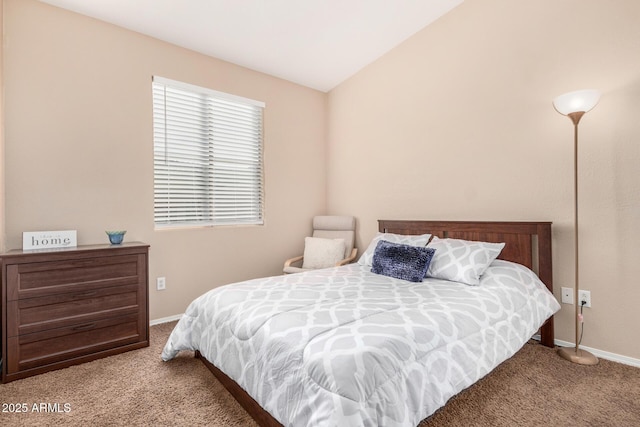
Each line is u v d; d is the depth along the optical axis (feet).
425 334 4.50
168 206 9.80
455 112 9.50
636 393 5.60
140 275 7.72
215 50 10.25
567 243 7.50
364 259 9.57
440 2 9.18
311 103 13.38
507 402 5.36
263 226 11.83
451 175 9.62
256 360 4.60
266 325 4.78
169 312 9.64
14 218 7.31
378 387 3.57
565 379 6.07
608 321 6.95
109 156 8.61
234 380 5.09
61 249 7.04
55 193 7.83
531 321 6.41
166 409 5.23
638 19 6.54
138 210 9.09
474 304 5.73
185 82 9.96
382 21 9.65
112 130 8.65
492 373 6.31
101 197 8.48
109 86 8.61
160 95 9.61
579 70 7.27
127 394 5.66
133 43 9.02
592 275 7.15
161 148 9.64
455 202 9.54
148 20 8.64
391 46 11.00
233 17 8.79
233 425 4.83
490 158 8.78
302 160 13.05
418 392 3.95
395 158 11.17
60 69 7.90
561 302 7.61
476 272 7.08
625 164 6.71
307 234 13.23
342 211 13.19
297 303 5.57
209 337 5.86
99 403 5.40
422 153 10.35
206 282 10.40
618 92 6.77
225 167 11.03
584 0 7.18
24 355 6.26
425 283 7.16
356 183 12.59
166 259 9.59
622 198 6.76
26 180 7.46
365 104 12.16
